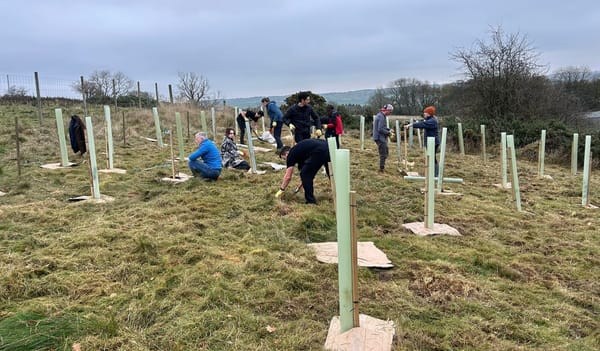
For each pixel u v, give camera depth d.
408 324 3.08
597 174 11.80
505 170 8.59
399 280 3.89
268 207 5.99
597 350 2.89
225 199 6.36
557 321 3.28
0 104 18.58
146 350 2.66
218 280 3.63
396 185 7.86
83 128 9.86
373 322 3.01
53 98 21.31
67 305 3.19
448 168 10.88
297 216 5.59
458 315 3.29
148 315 3.10
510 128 15.86
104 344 2.70
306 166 6.13
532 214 6.52
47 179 7.51
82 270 3.82
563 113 18.69
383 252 4.51
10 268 3.70
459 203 6.91
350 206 2.73
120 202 6.17
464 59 24.55
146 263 4.00
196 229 5.05
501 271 4.18
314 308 3.31
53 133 12.50
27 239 4.44
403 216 6.04
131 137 13.43
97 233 4.64
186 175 8.08
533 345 2.93
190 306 3.22
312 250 4.47
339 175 2.71
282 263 4.04
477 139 15.43
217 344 2.77
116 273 3.75
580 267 4.43
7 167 8.45
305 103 8.22
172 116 17.20
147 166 9.13
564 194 8.33
